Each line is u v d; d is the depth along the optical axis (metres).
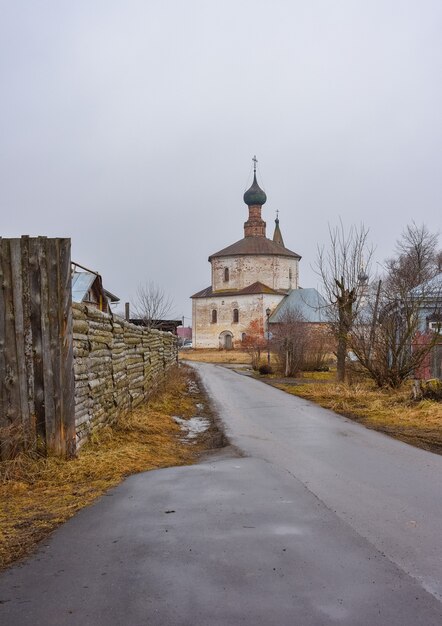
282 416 14.66
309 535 5.04
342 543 4.83
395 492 6.66
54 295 8.12
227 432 11.79
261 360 41.00
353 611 3.57
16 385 8.09
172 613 3.55
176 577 4.09
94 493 6.52
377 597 3.77
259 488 6.82
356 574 4.16
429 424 12.67
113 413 11.07
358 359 21.58
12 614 3.55
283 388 24.14
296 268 75.19
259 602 3.70
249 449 9.75
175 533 5.07
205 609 3.60
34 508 5.94
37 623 3.44
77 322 8.62
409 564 4.36
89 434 9.20
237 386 25.39
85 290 19.31
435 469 8.02
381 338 20.25
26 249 8.16
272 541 4.87
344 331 22.11
